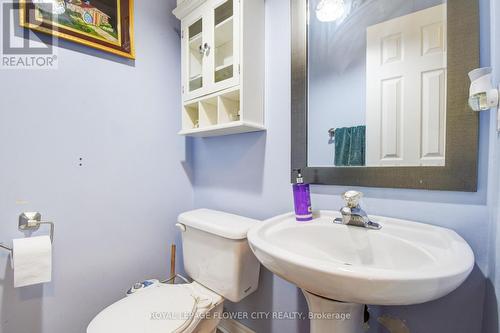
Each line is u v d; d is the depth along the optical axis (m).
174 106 1.41
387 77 0.78
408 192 0.75
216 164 1.37
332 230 0.78
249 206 1.20
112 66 1.15
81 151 1.07
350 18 0.86
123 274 1.21
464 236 0.66
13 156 0.91
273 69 1.07
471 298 0.65
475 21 0.63
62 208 1.02
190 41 1.26
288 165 1.04
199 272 1.13
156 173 1.34
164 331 0.78
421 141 0.72
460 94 0.65
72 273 1.05
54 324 1.01
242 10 0.99
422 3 0.72
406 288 0.43
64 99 1.02
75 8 1.02
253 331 1.19
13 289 0.92
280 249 0.57
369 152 0.82
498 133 0.57
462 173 0.65
